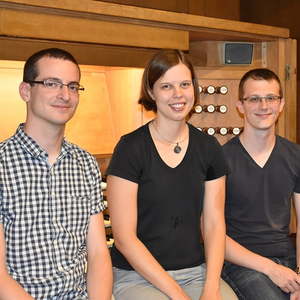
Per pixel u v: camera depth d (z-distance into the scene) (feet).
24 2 5.92
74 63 5.06
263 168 6.61
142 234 5.81
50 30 6.25
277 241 6.65
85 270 5.50
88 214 5.19
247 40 9.00
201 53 9.07
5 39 5.93
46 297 4.81
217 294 5.49
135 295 5.39
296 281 6.03
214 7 8.76
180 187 5.77
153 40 7.33
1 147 4.88
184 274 5.79
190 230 5.86
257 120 6.50
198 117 8.66
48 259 4.83
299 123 10.56
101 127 8.21
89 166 5.32
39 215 4.82
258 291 5.90
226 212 6.72
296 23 10.38
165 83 5.70
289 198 6.78
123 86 8.09
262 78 6.54
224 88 8.63
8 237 4.74
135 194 5.69
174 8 8.06
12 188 4.75
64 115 4.92
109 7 6.68
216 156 6.07
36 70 4.91
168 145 5.83
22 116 7.30
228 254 6.30
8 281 4.59
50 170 4.93
